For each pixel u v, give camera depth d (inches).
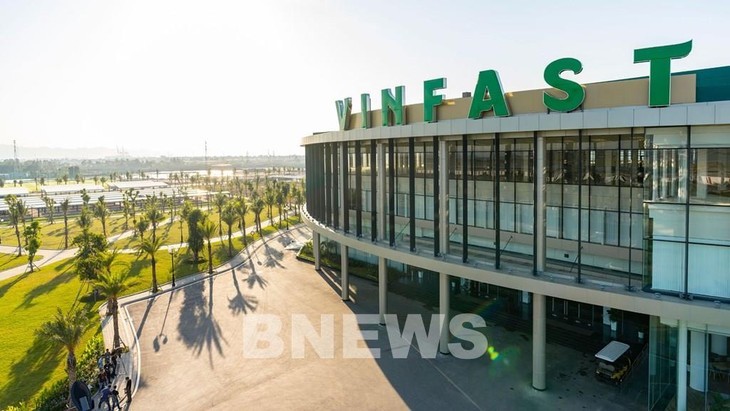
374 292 1883.6
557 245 1226.6
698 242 843.4
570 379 1123.3
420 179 1589.6
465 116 1163.9
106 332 1562.5
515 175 1311.5
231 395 1108.5
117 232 3848.4
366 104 1482.5
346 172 1642.5
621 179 1091.9
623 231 1099.9
